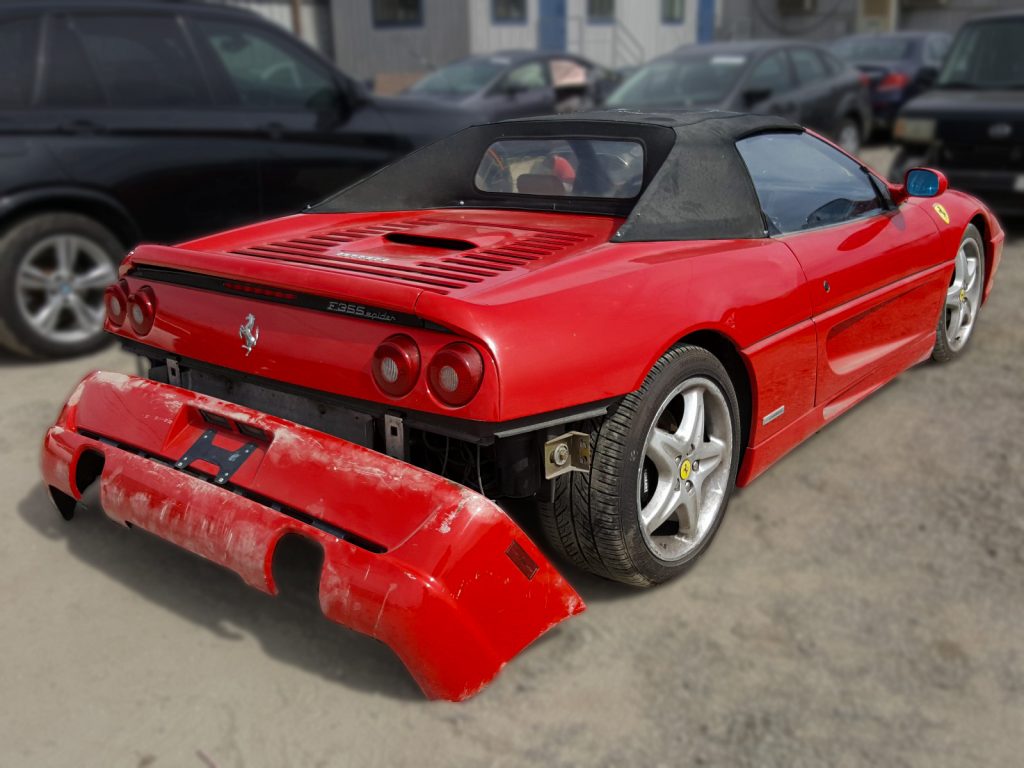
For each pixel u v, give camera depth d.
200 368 2.67
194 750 2.10
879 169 10.08
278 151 5.49
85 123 4.78
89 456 2.84
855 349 3.47
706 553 2.92
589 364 2.26
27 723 2.18
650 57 22.45
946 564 2.85
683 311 2.50
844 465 3.54
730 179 3.00
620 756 2.08
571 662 2.40
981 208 4.50
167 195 5.08
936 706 2.23
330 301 2.33
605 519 2.43
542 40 19.23
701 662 2.40
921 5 26.92
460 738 2.14
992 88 7.49
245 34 5.46
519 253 2.66
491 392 2.10
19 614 2.61
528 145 3.30
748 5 27.05
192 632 2.53
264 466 2.33
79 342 4.90
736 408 2.81
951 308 4.47
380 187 3.48
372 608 2.05
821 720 2.19
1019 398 4.16
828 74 9.80
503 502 3.16
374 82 15.93
